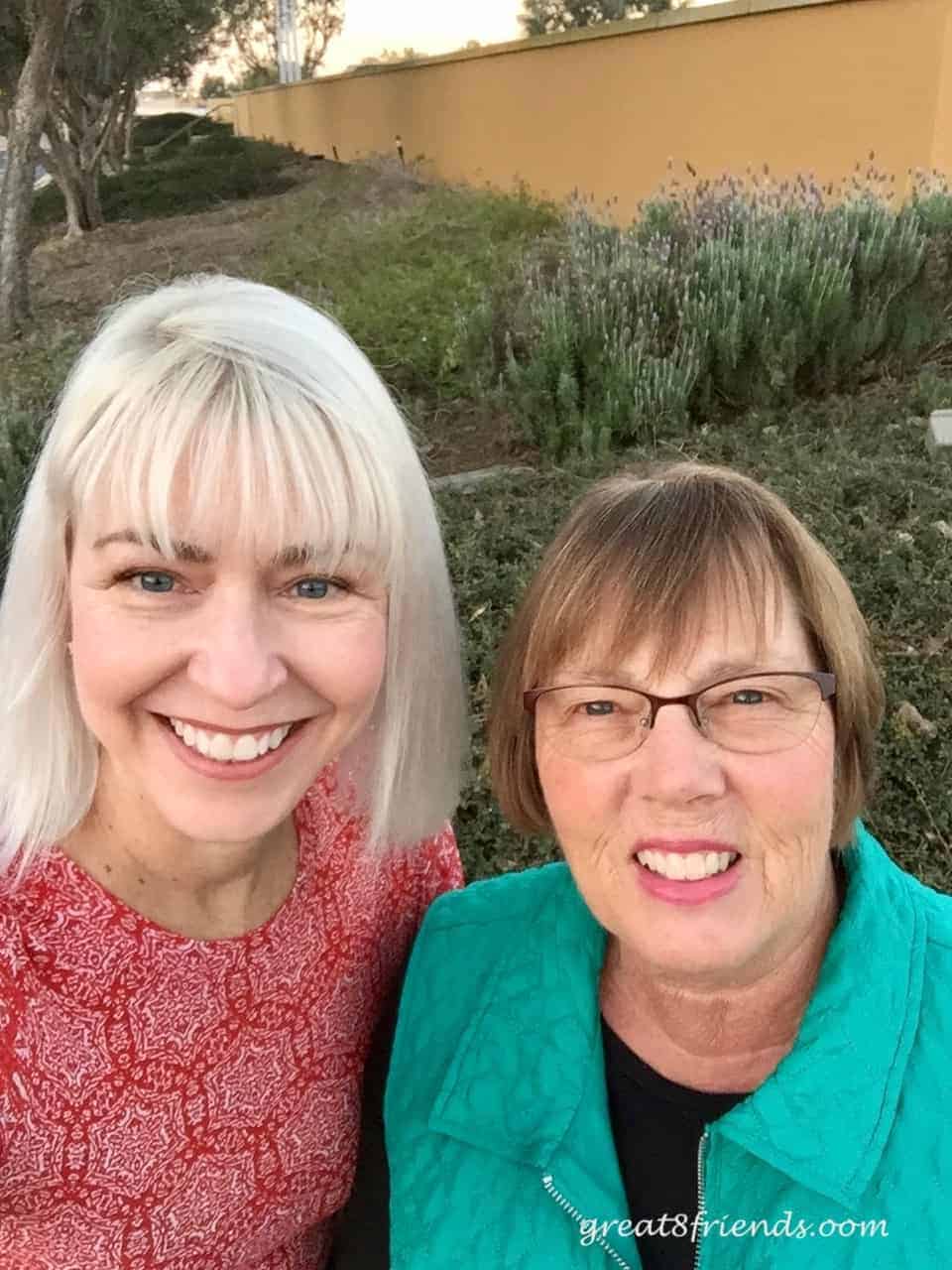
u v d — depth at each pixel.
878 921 0.47
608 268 2.35
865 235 2.33
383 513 0.45
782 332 2.19
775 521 0.45
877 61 3.07
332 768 0.57
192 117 13.12
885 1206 0.44
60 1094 0.47
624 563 0.45
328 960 0.55
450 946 0.56
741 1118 0.45
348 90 7.91
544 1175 0.49
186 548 0.42
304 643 0.45
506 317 2.51
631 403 2.10
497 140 5.52
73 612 0.44
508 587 1.48
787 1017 0.48
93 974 0.48
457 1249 0.50
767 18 3.46
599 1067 0.50
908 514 1.54
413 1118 0.53
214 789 0.46
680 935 0.45
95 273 5.15
